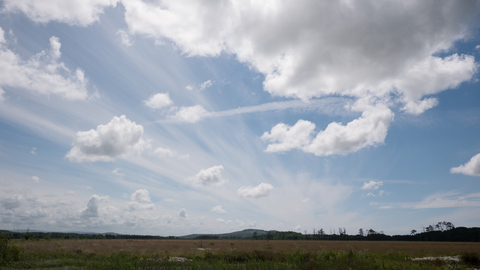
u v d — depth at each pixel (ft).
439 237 481.46
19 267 57.67
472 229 461.37
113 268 48.98
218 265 53.36
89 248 118.73
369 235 545.03
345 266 49.14
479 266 64.03
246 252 83.10
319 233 579.89
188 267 51.49
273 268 48.03
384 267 49.88
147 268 48.26
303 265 49.57
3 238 66.59
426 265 58.65
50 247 113.09
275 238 599.16
